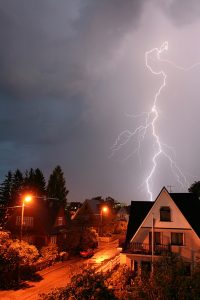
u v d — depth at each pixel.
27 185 82.56
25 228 46.16
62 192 87.06
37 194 79.81
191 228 31.58
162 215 32.72
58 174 88.12
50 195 86.00
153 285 12.98
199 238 31.19
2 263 31.44
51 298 14.24
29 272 35.78
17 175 80.75
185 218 32.00
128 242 33.97
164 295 12.60
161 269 13.55
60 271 37.97
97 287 14.55
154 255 31.36
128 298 13.38
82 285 14.46
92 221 70.94
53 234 47.75
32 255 33.59
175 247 31.58
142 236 32.78
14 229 46.25
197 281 12.57
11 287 31.16
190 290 12.54
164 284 12.75
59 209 52.78
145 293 12.94
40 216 47.78
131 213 36.78
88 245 51.91
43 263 39.00
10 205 75.56
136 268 32.16
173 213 32.44
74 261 44.00
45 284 32.38
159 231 32.41
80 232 52.53
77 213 73.75
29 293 29.39
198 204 35.03
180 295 12.40
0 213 66.06
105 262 42.44
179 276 12.95
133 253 32.03
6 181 79.12
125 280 26.94
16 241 34.19
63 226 53.34
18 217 47.84
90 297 14.31
